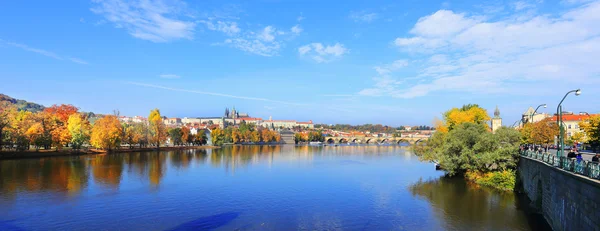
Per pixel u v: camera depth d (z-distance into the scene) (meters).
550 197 39.72
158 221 45.66
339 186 71.50
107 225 43.75
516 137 72.56
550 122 112.50
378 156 165.88
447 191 64.31
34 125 129.50
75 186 68.69
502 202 54.72
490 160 68.75
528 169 55.19
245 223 45.09
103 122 154.62
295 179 81.81
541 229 41.66
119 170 94.69
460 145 75.00
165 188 68.19
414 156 165.50
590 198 25.48
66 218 46.44
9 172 86.38
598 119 78.31
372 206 53.75
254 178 83.31
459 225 43.84
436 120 130.00
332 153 194.00
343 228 43.25
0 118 114.31
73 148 150.75
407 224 44.62
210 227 43.38
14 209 50.59
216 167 107.62
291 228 43.19
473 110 118.62
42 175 82.25
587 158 58.97
